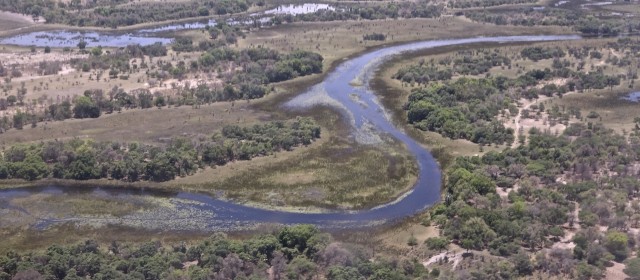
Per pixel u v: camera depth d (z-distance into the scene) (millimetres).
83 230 172750
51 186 196000
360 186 197875
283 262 146625
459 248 158000
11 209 183000
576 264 145500
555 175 193500
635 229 163625
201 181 199500
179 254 151875
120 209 184125
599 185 185500
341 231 172625
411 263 147250
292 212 182875
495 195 178125
